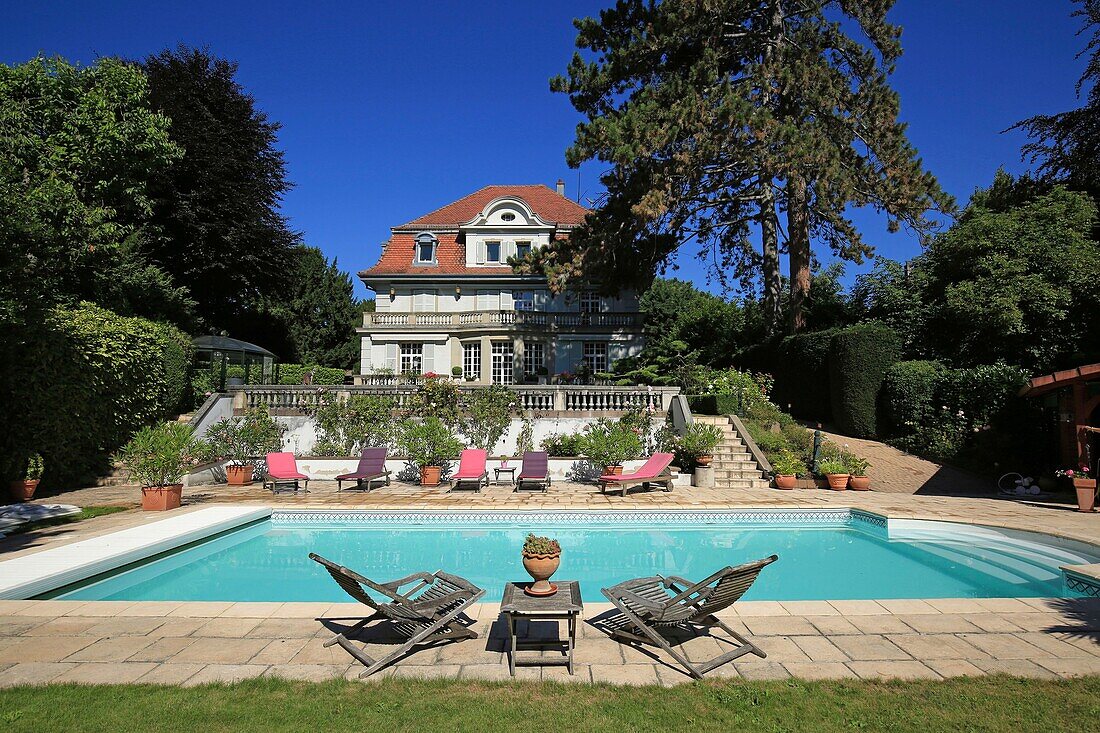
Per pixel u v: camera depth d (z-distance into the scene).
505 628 5.43
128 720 3.64
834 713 3.77
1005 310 16.67
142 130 18.06
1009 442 15.18
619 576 8.30
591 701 3.96
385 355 31.81
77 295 18.30
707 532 11.22
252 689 4.11
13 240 11.67
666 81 20.84
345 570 4.56
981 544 10.07
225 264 29.89
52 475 14.14
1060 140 22.12
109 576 7.75
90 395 14.48
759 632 5.28
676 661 4.65
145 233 26.23
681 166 19.34
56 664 4.54
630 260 24.20
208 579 8.13
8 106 16.25
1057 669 4.46
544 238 32.81
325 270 45.66
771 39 22.58
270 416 16.89
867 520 11.39
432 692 4.09
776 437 17.23
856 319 22.97
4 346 12.68
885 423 18.58
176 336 18.67
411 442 15.09
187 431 12.34
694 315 30.61
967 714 3.74
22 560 7.62
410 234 34.19
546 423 17.05
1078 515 11.03
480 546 10.16
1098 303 16.59
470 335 31.39
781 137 19.03
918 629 5.34
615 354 31.84
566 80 22.66
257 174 32.47
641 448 15.12
